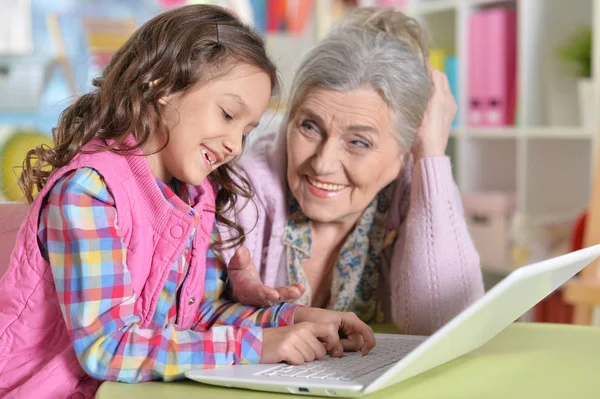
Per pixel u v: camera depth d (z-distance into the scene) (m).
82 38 3.77
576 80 2.68
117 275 0.94
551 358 1.00
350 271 1.36
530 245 2.60
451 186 1.32
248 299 1.16
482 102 2.85
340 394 0.82
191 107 1.02
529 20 2.66
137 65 1.04
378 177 1.27
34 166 1.08
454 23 3.15
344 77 1.20
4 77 3.47
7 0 3.52
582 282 1.70
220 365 0.94
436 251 1.29
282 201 1.35
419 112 1.28
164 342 0.92
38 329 1.00
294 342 0.96
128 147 1.02
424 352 0.79
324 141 1.24
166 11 1.12
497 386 0.88
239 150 1.06
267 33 3.32
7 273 0.99
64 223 0.93
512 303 0.90
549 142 2.73
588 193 2.78
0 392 1.00
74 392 0.97
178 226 1.02
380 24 1.33
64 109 1.13
